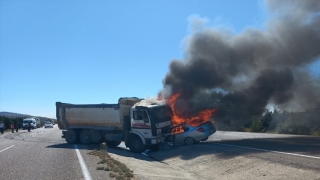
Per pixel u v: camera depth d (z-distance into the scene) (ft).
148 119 66.44
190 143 67.67
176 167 51.90
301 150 46.80
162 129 67.56
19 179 33.04
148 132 66.39
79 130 81.30
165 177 39.01
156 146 69.31
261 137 79.36
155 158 62.13
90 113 77.87
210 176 42.75
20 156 52.75
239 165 42.96
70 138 81.92
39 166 41.42
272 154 44.96
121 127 73.67
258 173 37.76
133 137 68.74
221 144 62.59
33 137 112.16
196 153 56.75
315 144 53.78
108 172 37.04
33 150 62.85
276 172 36.32
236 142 65.10
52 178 33.32
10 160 47.80
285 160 39.99
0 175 35.45
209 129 68.69
